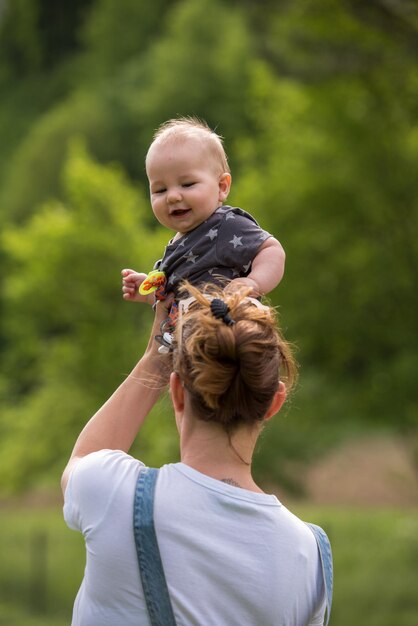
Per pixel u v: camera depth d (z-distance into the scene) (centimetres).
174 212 524
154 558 422
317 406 4288
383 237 4316
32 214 9844
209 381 430
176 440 4238
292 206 4350
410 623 2659
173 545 423
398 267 4234
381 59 3306
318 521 4772
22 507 6681
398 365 4144
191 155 523
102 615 426
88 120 10094
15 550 4353
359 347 4325
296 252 4288
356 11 3017
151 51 11250
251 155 4788
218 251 511
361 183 4259
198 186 521
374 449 6700
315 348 4369
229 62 9644
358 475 6272
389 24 3036
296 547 434
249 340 431
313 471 6341
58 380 5675
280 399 452
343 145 4272
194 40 9962
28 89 13000
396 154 4244
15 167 10338
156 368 479
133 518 425
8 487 5897
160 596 420
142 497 428
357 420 4459
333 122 4241
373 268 4225
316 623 443
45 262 5550
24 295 5650
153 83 10106
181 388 451
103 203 5588
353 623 2695
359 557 3822
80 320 5609
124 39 12294
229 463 441
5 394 6378
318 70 3369
